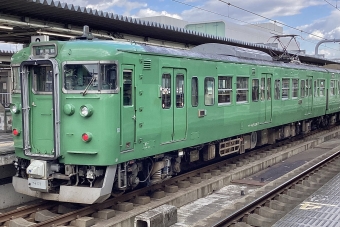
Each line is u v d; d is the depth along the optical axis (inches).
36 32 403.2
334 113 927.7
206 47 500.7
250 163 499.2
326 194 347.3
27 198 359.6
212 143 450.0
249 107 500.1
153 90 327.9
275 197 338.0
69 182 294.2
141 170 342.3
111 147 283.9
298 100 661.9
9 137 431.5
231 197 380.2
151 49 327.6
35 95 297.9
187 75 374.9
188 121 378.6
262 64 531.5
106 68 284.7
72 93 286.7
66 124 288.4
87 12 371.2
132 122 305.0
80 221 274.4
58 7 344.2
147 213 281.0
